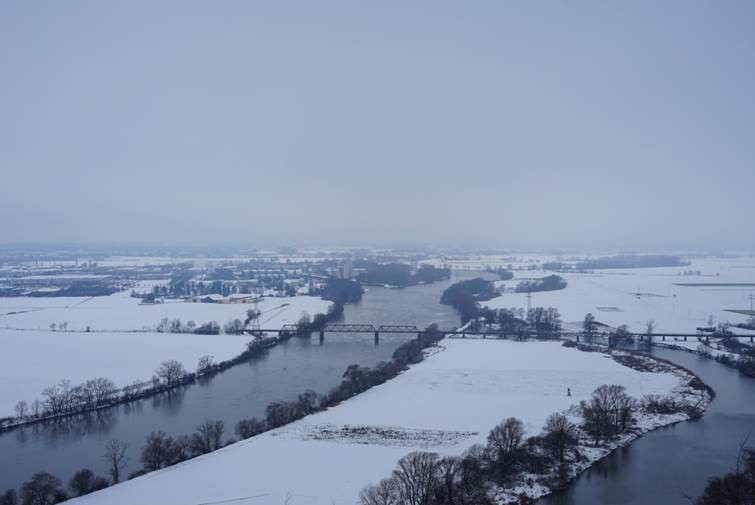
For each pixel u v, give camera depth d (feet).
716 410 615.16
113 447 495.82
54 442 554.05
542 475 436.76
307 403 612.29
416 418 574.56
